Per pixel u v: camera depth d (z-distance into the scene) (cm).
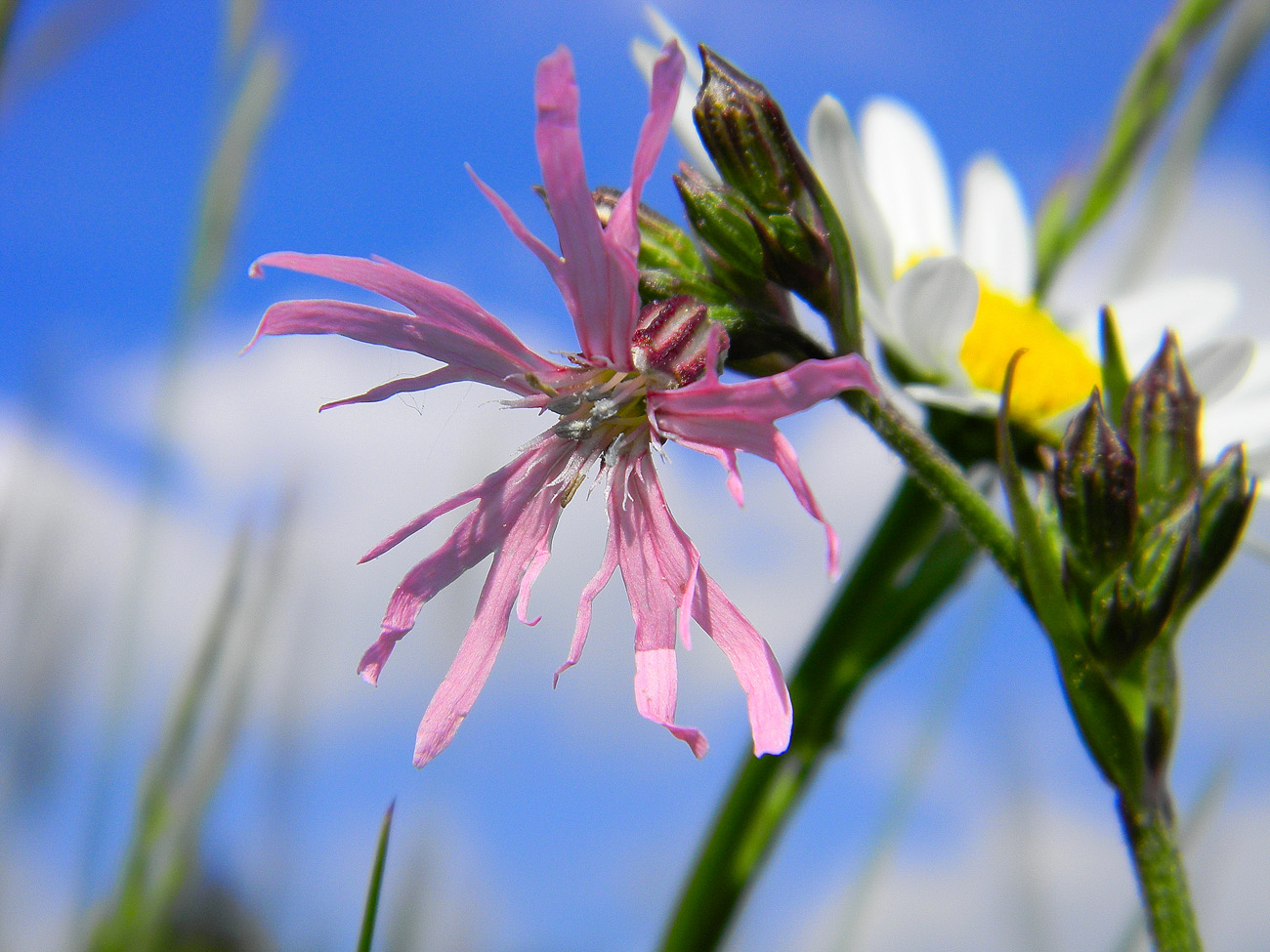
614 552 15
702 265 16
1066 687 15
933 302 18
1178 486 15
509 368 15
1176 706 15
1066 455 15
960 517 15
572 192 15
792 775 17
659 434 15
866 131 23
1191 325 21
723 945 17
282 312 15
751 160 15
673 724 15
